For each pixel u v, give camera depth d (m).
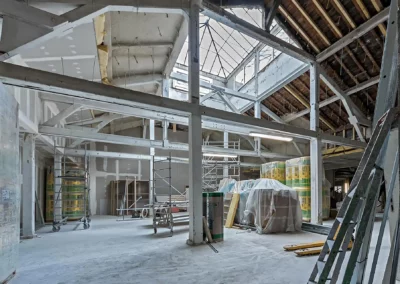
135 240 5.64
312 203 7.29
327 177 14.11
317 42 7.45
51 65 5.74
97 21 4.34
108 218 10.43
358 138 9.97
